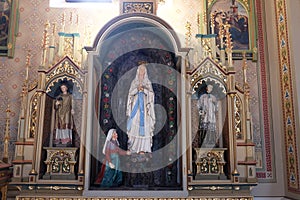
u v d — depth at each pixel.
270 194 6.52
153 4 6.95
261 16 7.33
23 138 5.88
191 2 7.34
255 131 6.79
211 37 6.79
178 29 7.20
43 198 5.55
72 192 5.69
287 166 6.42
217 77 6.22
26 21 7.17
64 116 6.18
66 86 6.34
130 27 6.48
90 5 7.39
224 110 6.22
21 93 6.44
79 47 6.86
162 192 5.58
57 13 7.23
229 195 5.64
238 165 5.97
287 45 6.47
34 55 7.00
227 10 7.32
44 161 5.89
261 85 6.98
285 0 6.55
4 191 5.67
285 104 6.53
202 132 6.21
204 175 5.89
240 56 7.08
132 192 5.58
